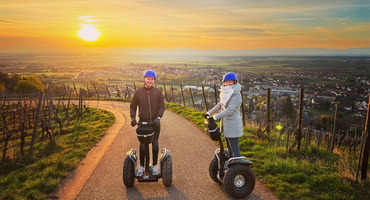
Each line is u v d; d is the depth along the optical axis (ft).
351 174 17.76
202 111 55.72
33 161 24.58
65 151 26.63
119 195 15.62
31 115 47.44
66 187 17.20
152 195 15.49
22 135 26.76
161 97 16.79
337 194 14.96
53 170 20.10
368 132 16.48
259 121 38.04
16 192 16.58
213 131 15.23
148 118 16.44
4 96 59.16
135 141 30.30
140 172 16.39
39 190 16.63
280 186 16.07
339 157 23.35
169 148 26.03
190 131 34.50
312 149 24.39
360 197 14.99
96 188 16.78
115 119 50.29
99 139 31.91
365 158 16.66
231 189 14.46
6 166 22.95
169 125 39.55
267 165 19.30
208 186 16.60
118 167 20.81
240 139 27.86
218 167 16.14
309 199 14.46
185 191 15.94
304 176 17.24
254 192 15.65
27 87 137.90
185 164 20.94
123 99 100.07
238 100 14.64
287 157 22.18
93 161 22.81
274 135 30.66
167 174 16.15
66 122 50.26
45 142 31.91
